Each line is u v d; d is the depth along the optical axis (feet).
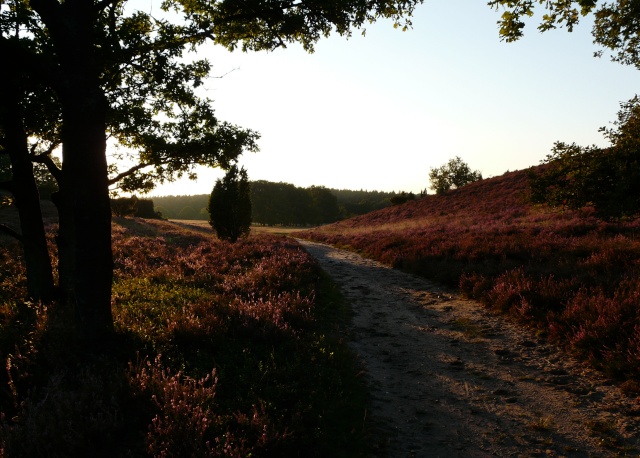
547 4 25.17
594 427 15.33
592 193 40.01
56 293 27.45
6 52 17.71
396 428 15.71
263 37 27.84
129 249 63.41
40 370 17.22
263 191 408.05
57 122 28.07
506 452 14.12
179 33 23.61
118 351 19.01
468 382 20.02
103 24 26.16
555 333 24.54
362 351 24.34
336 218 435.94
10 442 11.91
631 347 19.71
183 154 26.35
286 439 13.53
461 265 45.50
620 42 39.50
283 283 37.52
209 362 19.25
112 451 12.68
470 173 322.55
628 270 31.58
